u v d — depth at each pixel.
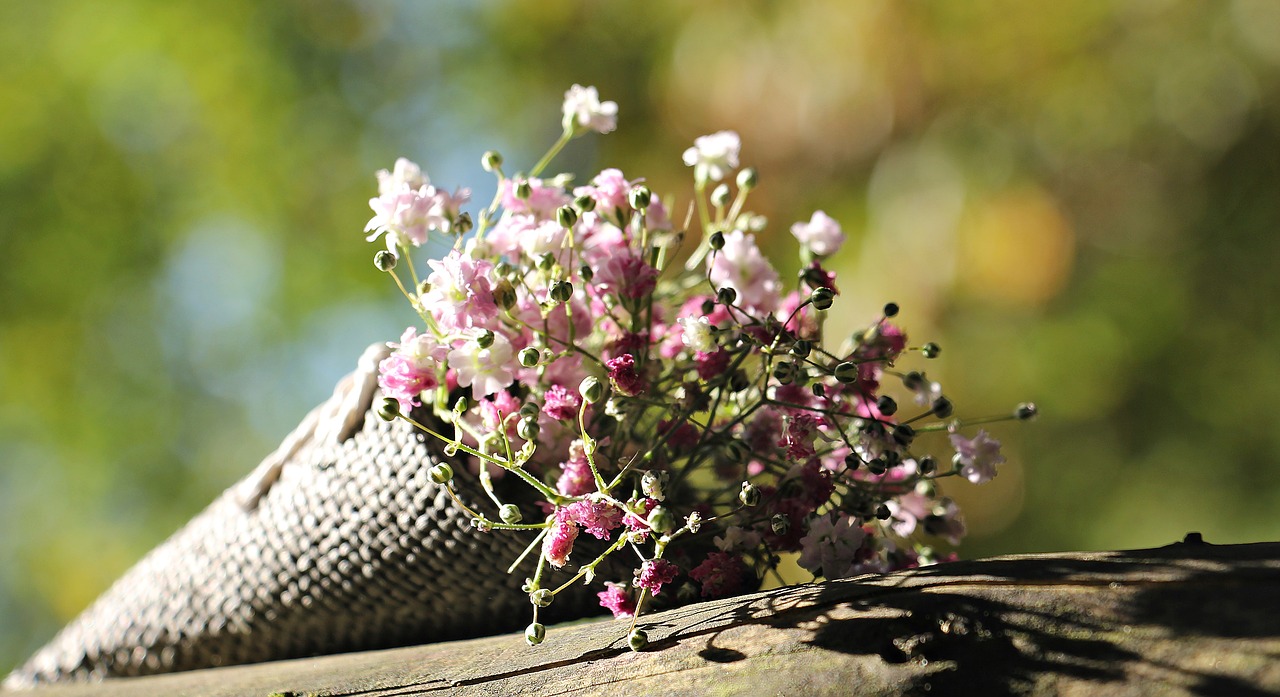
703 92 5.13
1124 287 4.99
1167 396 5.02
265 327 5.58
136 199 5.59
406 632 1.16
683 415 1.03
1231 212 4.97
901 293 4.70
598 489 0.94
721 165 1.21
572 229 1.08
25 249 5.50
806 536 1.00
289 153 5.61
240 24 5.50
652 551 1.03
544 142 5.82
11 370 5.45
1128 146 4.93
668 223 1.14
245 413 5.60
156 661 1.29
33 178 5.55
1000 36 4.91
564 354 1.02
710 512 1.06
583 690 0.83
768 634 0.81
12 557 5.49
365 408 1.11
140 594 1.31
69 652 1.37
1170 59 4.90
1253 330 4.99
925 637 0.75
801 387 1.08
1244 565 0.73
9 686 1.42
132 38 5.41
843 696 0.73
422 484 1.05
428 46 5.80
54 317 5.51
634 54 5.56
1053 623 0.73
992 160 4.88
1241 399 4.98
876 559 1.10
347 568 1.11
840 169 5.00
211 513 1.30
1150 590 0.73
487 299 0.98
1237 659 0.67
